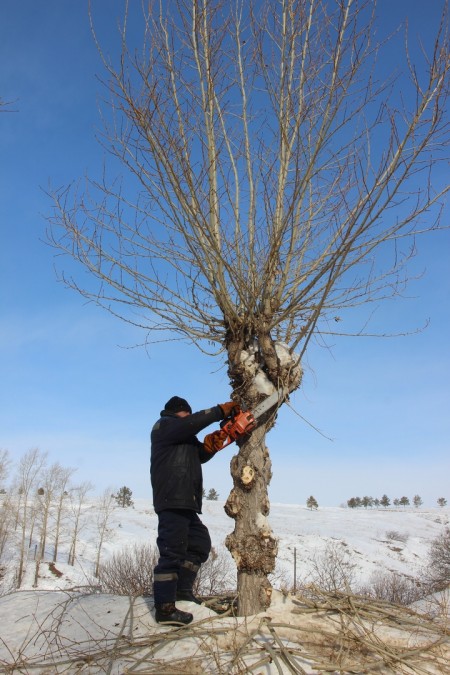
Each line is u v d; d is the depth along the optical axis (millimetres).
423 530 61469
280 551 36219
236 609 4172
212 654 3365
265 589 4000
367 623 3957
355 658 3432
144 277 4660
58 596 4875
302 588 4562
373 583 23641
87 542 46062
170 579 3861
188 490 4031
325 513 75938
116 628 3994
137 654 3543
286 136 4512
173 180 4203
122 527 52750
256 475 4168
